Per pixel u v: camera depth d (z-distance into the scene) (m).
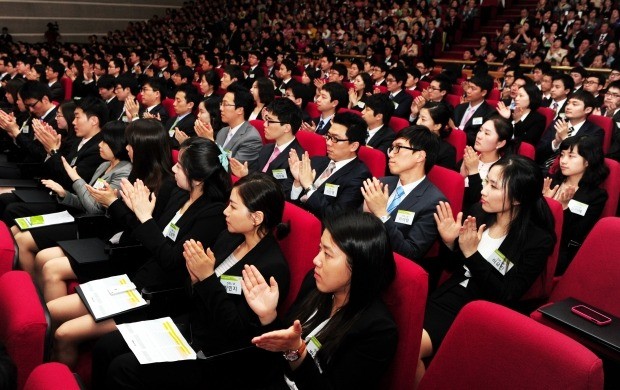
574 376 1.10
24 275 1.64
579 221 2.98
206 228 2.36
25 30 16.58
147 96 6.03
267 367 1.92
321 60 9.81
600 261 1.95
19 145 4.36
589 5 10.88
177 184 2.56
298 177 3.29
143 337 1.99
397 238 2.49
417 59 10.35
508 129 3.43
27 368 1.44
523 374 1.19
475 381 1.28
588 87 6.43
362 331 1.56
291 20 15.37
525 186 2.09
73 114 4.17
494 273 2.12
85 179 3.59
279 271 2.01
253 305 1.77
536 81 7.57
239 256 2.14
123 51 12.70
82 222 3.04
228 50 14.02
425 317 2.13
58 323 2.34
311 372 1.48
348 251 1.55
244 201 2.00
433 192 2.66
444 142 4.02
